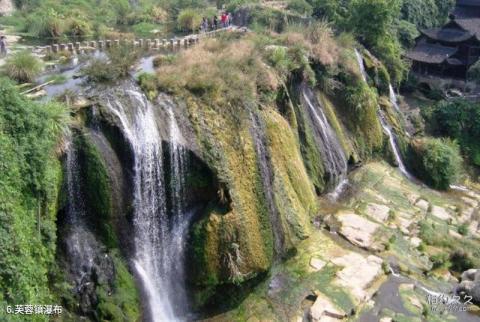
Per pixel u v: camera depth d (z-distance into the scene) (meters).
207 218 23.31
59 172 20.19
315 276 25.36
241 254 23.50
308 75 34.69
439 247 30.25
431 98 52.44
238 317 22.56
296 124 32.44
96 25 44.16
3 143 17.23
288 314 22.88
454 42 53.66
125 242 22.52
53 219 19.58
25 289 17.02
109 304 20.38
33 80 26.98
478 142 46.25
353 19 46.84
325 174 34.16
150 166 23.05
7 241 16.59
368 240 28.94
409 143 42.12
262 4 51.22
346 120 38.94
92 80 26.42
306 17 48.53
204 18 48.22
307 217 29.47
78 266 20.67
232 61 29.34
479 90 51.94
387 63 48.22
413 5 62.09
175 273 23.31
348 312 23.25
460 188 40.59
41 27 41.03
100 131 22.38
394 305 24.41
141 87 25.11
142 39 40.56
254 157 25.91
